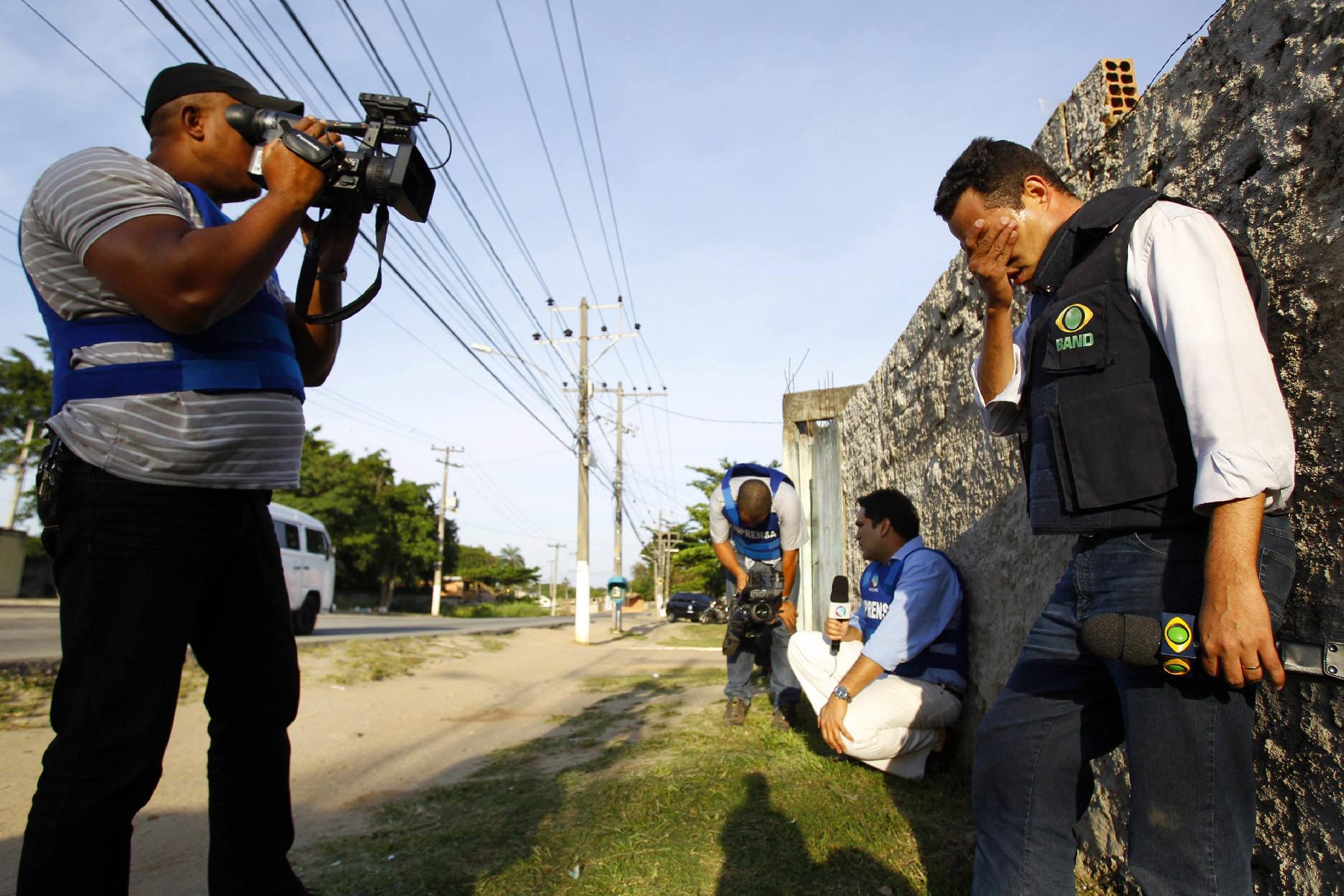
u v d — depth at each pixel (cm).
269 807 159
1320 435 145
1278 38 160
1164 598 126
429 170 163
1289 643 142
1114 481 131
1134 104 234
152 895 222
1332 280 143
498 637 1202
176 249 122
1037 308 165
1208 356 117
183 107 150
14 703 466
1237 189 170
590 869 226
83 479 129
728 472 440
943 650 311
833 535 597
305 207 136
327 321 162
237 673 154
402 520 4269
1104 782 206
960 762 307
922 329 388
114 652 127
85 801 124
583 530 1695
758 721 411
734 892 209
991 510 297
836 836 241
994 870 151
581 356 1839
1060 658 149
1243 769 124
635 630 1958
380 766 379
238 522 145
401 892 217
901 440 425
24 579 2241
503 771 352
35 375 2659
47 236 132
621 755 353
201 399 135
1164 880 124
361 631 1420
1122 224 136
